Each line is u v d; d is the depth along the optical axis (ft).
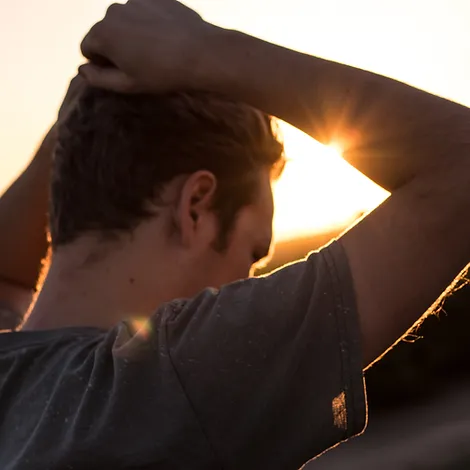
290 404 3.86
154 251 4.60
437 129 4.00
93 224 4.65
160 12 4.68
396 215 3.97
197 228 4.65
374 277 3.91
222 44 4.41
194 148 4.64
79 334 4.45
